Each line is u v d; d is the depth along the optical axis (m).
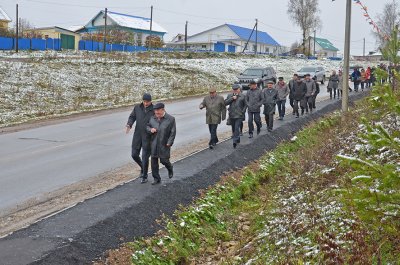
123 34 65.12
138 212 8.30
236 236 8.17
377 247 4.86
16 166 11.84
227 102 14.11
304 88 20.84
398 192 4.07
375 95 4.59
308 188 9.02
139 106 10.34
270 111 16.81
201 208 8.80
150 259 6.92
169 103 26.81
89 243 6.95
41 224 7.51
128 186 9.81
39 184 10.23
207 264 7.13
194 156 12.84
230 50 88.50
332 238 5.41
